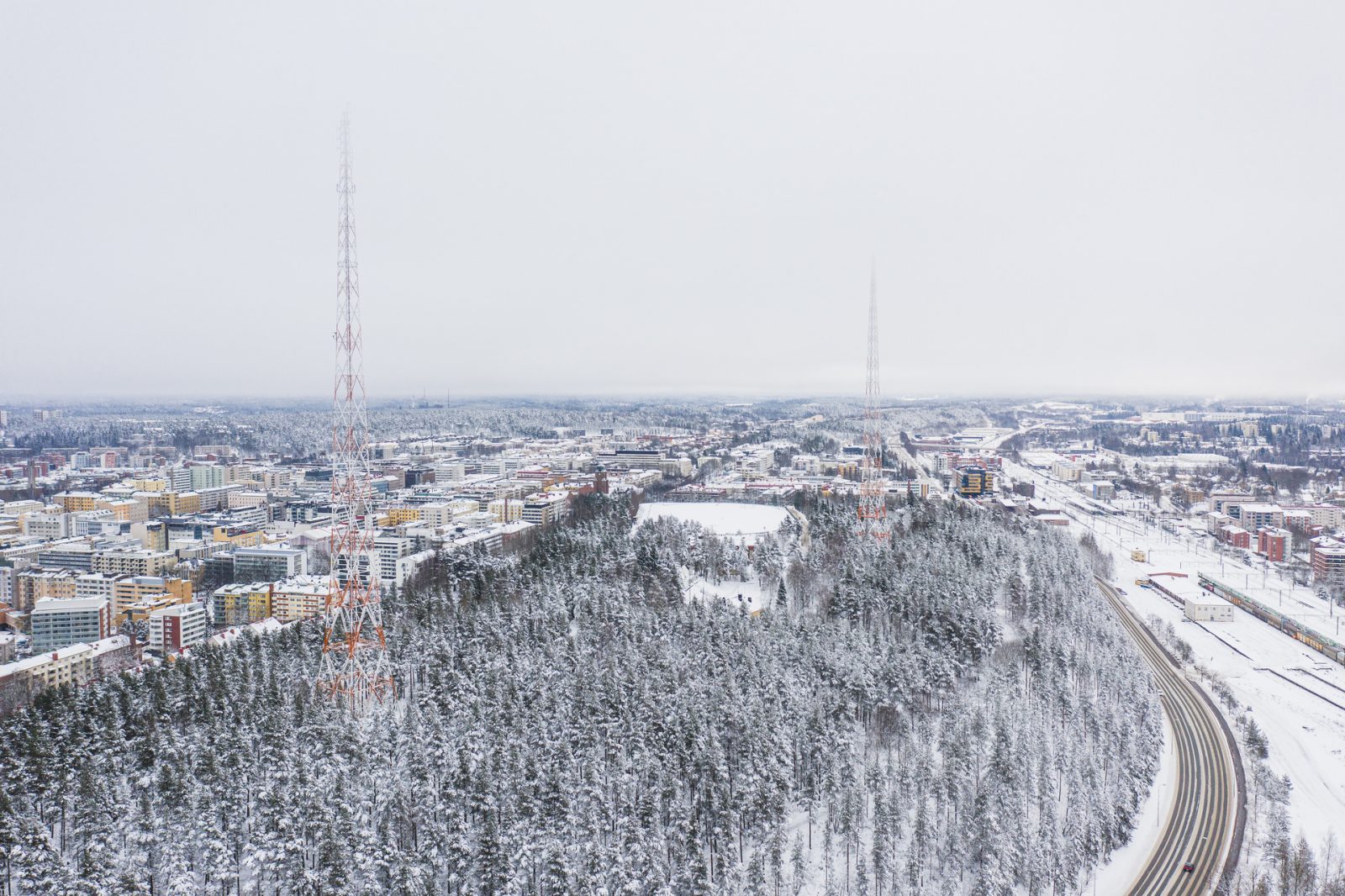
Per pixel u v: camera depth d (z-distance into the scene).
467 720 189.00
